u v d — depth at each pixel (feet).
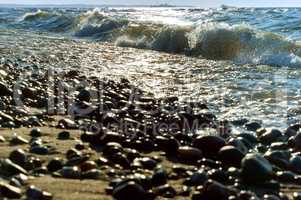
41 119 10.89
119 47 28.91
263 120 11.42
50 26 47.98
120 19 40.04
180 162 8.81
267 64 20.35
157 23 35.99
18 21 55.42
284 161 8.86
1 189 7.35
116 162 8.51
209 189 7.62
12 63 19.25
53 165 8.27
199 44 25.04
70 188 7.69
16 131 9.89
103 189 7.71
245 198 7.60
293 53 20.79
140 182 7.83
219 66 19.69
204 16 47.78
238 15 44.80
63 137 9.62
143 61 21.65
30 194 7.39
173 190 7.79
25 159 8.30
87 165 8.29
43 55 22.91
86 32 39.86
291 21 34.37
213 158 8.93
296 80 15.51
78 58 22.25
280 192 7.97
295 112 11.89
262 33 23.00
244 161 8.25
